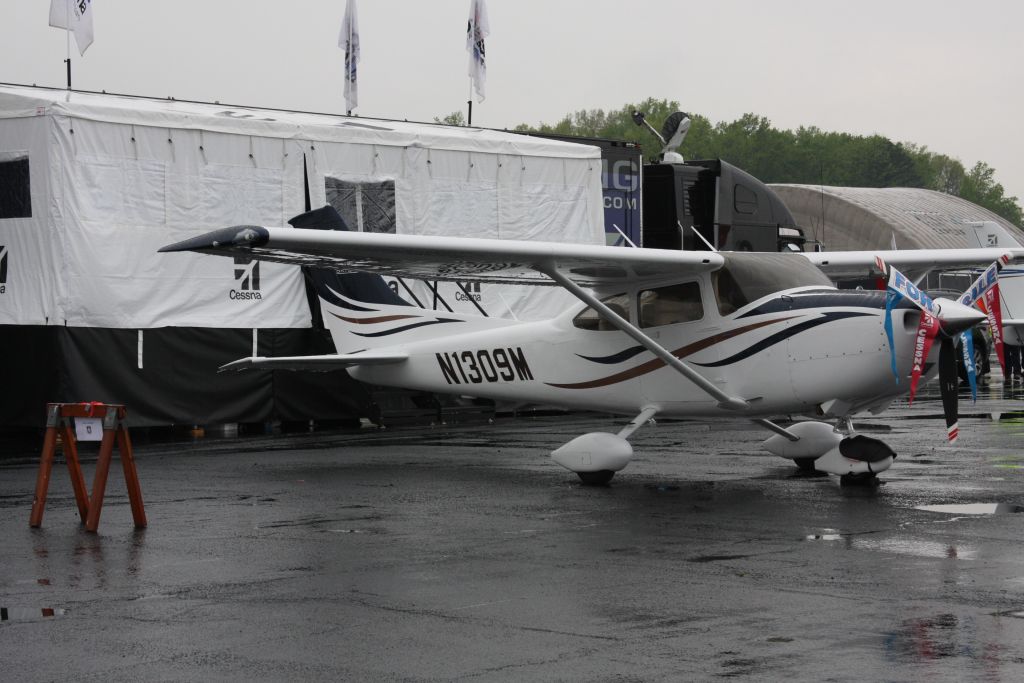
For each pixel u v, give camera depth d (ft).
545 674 15.53
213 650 16.96
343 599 20.13
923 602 19.15
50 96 52.49
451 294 61.82
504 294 64.08
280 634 17.81
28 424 51.08
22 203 51.08
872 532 26.02
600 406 38.65
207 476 38.60
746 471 38.40
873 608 18.79
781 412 34.65
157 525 28.58
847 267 44.32
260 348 55.72
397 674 15.65
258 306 55.77
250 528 27.94
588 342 38.24
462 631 17.83
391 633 17.78
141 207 52.39
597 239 67.26
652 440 50.24
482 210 62.59
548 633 17.63
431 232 60.85
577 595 20.21
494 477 37.70
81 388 50.65
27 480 38.55
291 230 31.12
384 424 61.67
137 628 18.26
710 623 18.06
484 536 26.40
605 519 28.68
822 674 15.26
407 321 44.09
